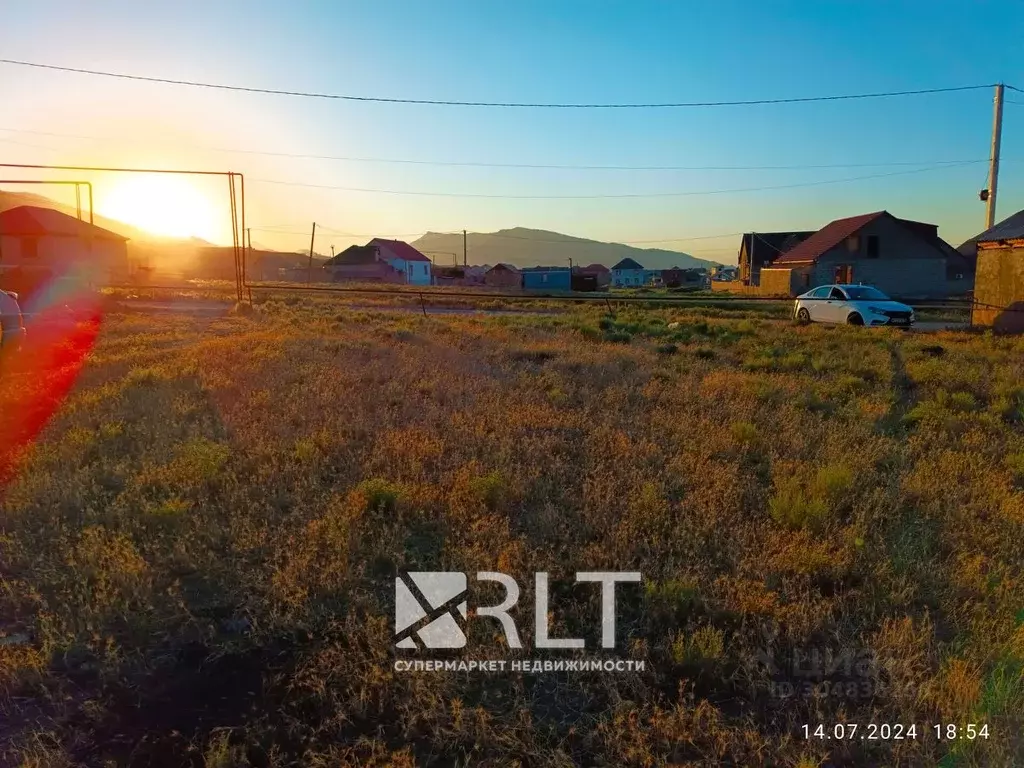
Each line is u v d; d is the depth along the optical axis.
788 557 4.39
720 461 6.41
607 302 37.75
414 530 4.96
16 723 3.10
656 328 19.55
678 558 4.52
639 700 3.27
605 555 4.45
